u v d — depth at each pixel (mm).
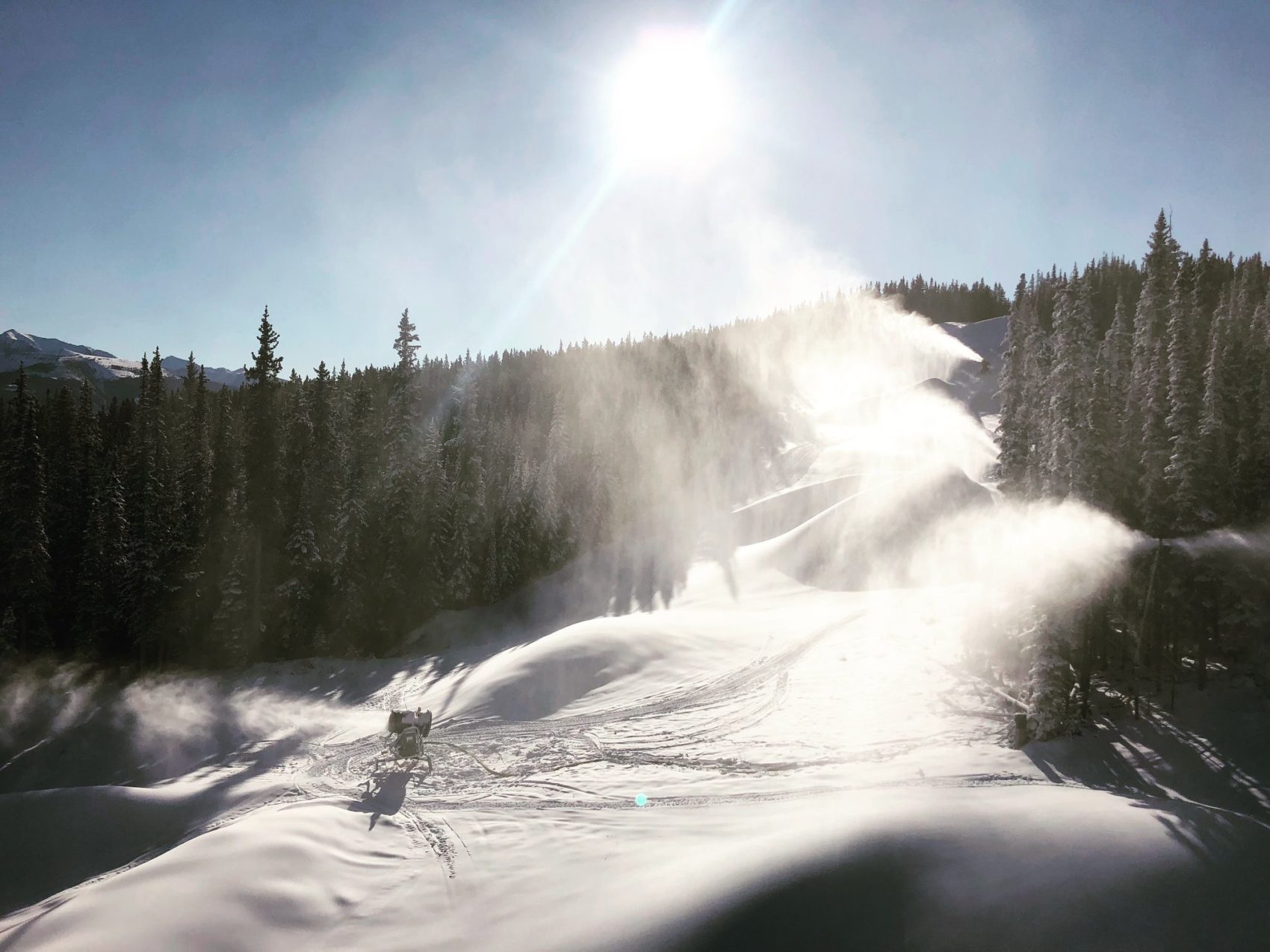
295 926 13578
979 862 13000
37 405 46875
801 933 11625
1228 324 35031
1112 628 28656
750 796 19953
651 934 12023
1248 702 23781
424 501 50719
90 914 13078
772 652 35656
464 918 13883
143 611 43188
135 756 31250
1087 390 27656
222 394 61594
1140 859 12992
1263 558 25906
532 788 21609
